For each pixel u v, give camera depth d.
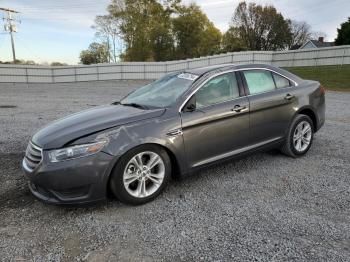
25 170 3.56
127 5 54.88
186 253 2.79
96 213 3.54
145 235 3.09
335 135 6.58
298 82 5.23
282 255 2.72
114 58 61.00
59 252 2.87
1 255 2.84
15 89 22.72
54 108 11.73
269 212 3.45
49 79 32.91
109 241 3.01
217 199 3.80
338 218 3.30
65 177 3.27
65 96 16.55
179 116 3.85
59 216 3.51
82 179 3.31
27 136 7.17
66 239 3.07
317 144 5.91
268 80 4.86
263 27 58.81
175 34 53.28
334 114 9.30
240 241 2.94
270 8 58.78
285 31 60.72
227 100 4.29
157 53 52.53
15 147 6.25
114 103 4.79
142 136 3.56
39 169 3.34
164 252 2.82
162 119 3.75
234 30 59.34
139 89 5.13
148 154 3.69
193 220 3.34
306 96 5.14
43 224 3.36
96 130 3.46
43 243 3.01
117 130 3.51
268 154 5.35
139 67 33.81
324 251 2.76
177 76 4.66
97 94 17.55
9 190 4.21
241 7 58.91
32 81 32.47
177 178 4.00
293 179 4.33
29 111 11.06
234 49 54.47
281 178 4.37
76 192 3.37
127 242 2.99
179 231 3.14
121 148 3.44
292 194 3.88
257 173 4.56
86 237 3.09
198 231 3.13
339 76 21.39
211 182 4.29
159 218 3.40
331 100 12.71
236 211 3.49
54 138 3.44
